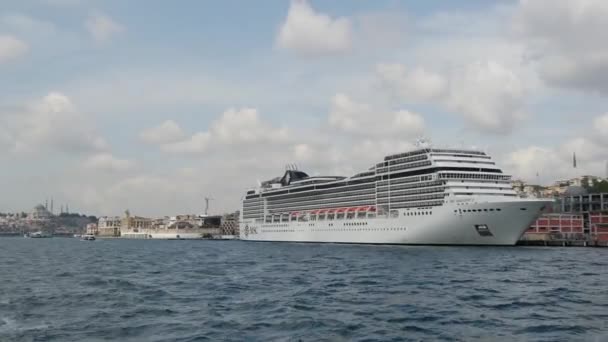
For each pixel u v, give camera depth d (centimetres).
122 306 5150
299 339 3766
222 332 3991
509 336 3859
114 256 14888
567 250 17425
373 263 10294
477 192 15550
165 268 9856
